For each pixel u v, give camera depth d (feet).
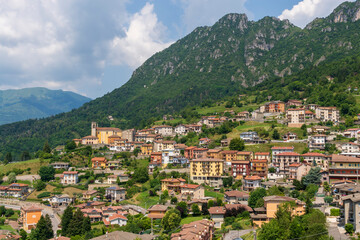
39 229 535.19
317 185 586.45
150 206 618.03
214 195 655.35
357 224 362.33
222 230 452.76
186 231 395.96
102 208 611.88
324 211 445.37
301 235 357.61
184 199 625.00
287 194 573.33
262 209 474.08
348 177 591.78
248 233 423.64
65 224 551.59
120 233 424.87
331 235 352.08
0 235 533.96
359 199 367.25
